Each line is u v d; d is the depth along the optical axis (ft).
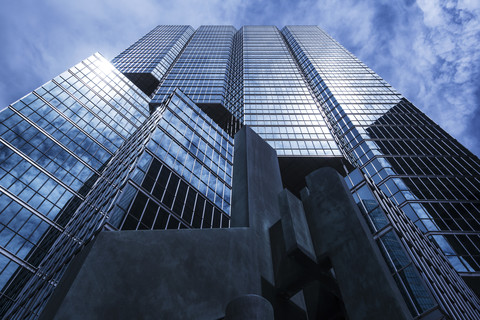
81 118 167.12
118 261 29.35
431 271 92.38
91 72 202.90
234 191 51.01
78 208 123.75
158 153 107.34
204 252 34.12
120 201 82.74
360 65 340.80
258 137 64.03
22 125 140.26
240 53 397.80
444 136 220.64
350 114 248.32
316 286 37.40
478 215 148.25
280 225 40.47
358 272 27.58
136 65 339.16
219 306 30.27
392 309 23.99
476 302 107.65
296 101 277.85
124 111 197.77
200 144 131.75
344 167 200.75
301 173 213.66
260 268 36.14
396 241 91.09
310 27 477.36
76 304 25.20
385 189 175.94
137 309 26.89
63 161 142.20
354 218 31.42
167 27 490.90
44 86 165.48
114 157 149.28
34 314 71.92
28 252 109.91
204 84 307.99
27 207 119.34
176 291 29.45
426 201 159.74
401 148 208.33
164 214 89.81
